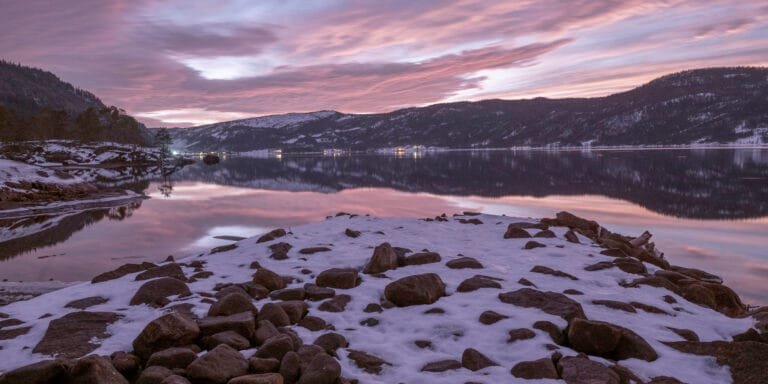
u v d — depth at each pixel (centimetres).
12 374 459
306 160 19062
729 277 1770
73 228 2512
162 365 501
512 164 11488
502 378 473
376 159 18700
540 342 545
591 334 537
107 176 8212
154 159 14812
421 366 513
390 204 3853
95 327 618
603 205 3969
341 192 5075
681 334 575
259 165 13925
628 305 659
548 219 1481
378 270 895
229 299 648
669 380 473
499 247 1091
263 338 575
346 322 653
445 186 5875
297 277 876
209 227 2545
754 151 17812
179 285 771
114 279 891
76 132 15575
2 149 11275
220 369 475
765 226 3009
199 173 9488
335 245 1154
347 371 504
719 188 5378
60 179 4744
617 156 15562
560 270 861
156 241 2103
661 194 4847
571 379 459
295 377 483
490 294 720
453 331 597
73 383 452
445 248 1089
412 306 695
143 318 650
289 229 1420
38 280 1418
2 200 3612
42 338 587
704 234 2744
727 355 510
